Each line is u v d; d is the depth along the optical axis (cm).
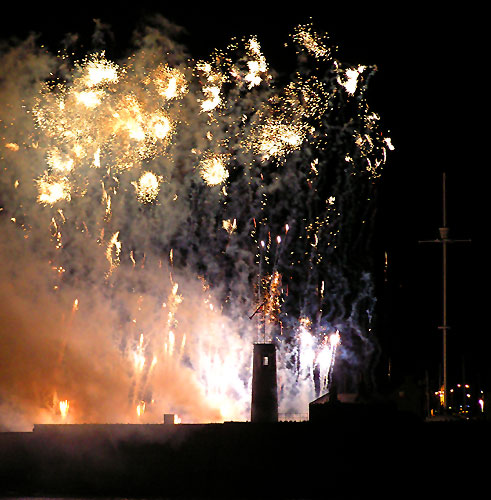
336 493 9644
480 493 9544
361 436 9744
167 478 9862
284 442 9794
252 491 9719
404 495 9569
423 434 9706
